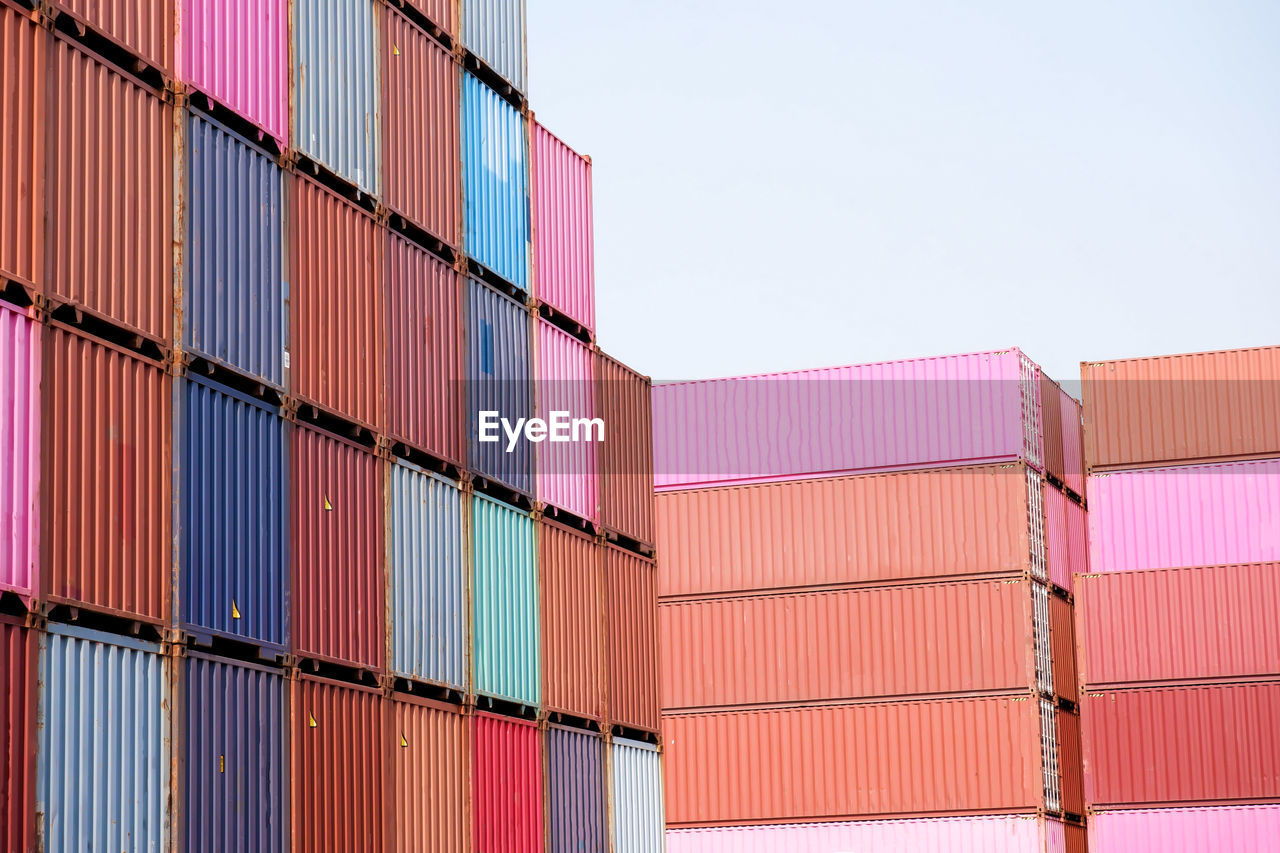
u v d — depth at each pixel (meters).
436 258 26.80
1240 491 44.75
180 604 19.78
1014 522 42.31
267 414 21.98
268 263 22.33
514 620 28.06
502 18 30.20
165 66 20.66
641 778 32.22
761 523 44.47
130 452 19.23
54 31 18.53
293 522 22.31
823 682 43.06
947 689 42.03
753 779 43.16
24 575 17.42
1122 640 43.19
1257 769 41.66
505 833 26.75
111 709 18.47
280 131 22.98
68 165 18.62
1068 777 44.06
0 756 16.78
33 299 17.84
